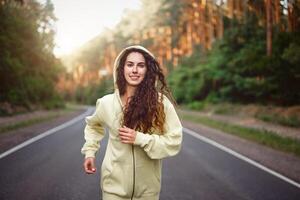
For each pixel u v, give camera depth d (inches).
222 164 393.7
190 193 274.2
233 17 1327.5
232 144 567.5
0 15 1146.0
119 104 110.0
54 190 272.1
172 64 3034.0
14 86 1255.5
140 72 109.3
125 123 107.7
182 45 2819.9
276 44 1038.4
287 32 941.8
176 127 110.9
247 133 695.7
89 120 120.7
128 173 109.6
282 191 286.4
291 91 1059.9
